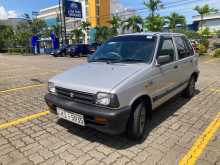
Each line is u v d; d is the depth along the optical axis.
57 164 2.96
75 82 3.39
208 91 6.72
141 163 2.96
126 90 3.13
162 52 4.18
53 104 3.62
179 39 5.25
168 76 4.29
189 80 5.66
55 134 3.83
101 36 44.50
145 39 4.30
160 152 3.23
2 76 10.11
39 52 38.66
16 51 42.56
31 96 6.36
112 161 3.01
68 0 39.56
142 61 3.89
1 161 3.04
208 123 4.27
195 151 3.26
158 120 4.43
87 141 3.57
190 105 5.36
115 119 2.98
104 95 3.02
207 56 20.67
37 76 10.02
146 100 3.72
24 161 3.04
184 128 4.04
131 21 39.34
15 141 3.60
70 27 59.81
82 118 3.23
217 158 3.08
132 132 3.43
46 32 44.59
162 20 30.59
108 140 3.59
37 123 4.33
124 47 4.33
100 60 4.32
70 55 25.09
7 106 5.43
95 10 65.81
